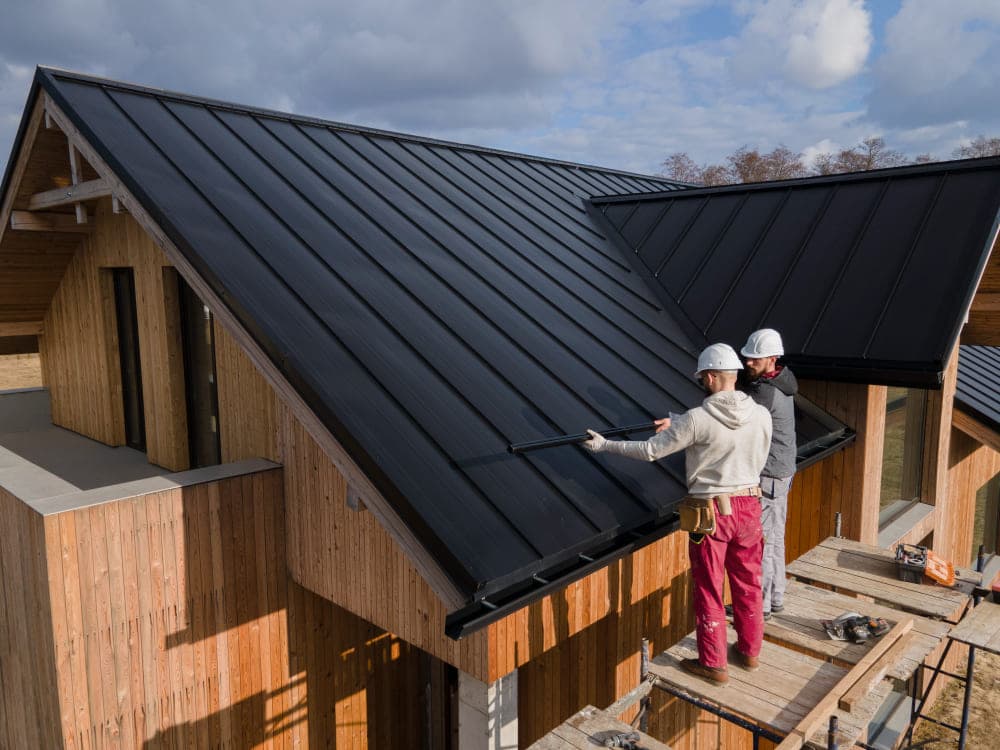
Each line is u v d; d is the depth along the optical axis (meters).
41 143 7.78
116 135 6.39
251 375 7.05
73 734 5.45
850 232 8.17
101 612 5.53
